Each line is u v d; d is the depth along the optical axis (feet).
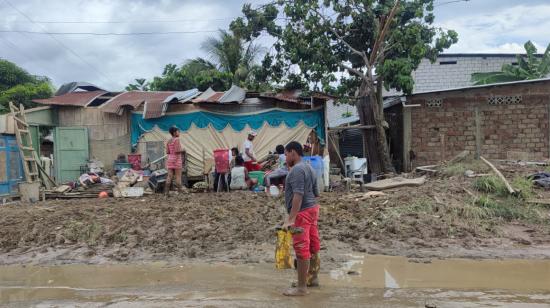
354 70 57.93
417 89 93.30
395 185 38.91
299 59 57.93
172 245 26.07
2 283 21.26
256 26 60.18
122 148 53.67
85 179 46.57
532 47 83.15
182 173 50.93
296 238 17.97
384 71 54.19
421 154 60.34
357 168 52.29
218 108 52.70
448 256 23.66
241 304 16.94
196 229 28.35
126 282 20.75
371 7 58.23
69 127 54.13
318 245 19.16
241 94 52.54
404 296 17.65
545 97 57.93
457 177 39.14
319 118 53.26
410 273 21.01
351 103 62.44
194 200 37.47
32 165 49.47
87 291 19.62
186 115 52.70
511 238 26.09
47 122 54.13
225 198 37.83
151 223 29.73
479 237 26.37
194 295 18.29
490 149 59.16
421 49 54.39
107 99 56.75
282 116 53.01
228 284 19.74
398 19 57.98
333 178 47.52
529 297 17.49
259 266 22.52
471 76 86.84
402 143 62.34
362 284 19.45
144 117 51.78
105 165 53.78
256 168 46.29
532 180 35.65
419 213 29.94
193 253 24.70
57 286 20.59
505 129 58.90
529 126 58.34
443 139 59.88
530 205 30.78
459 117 59.62
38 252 26.18
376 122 58.23
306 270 17.98
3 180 46.57
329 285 19.34
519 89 58.44
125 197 42.83
